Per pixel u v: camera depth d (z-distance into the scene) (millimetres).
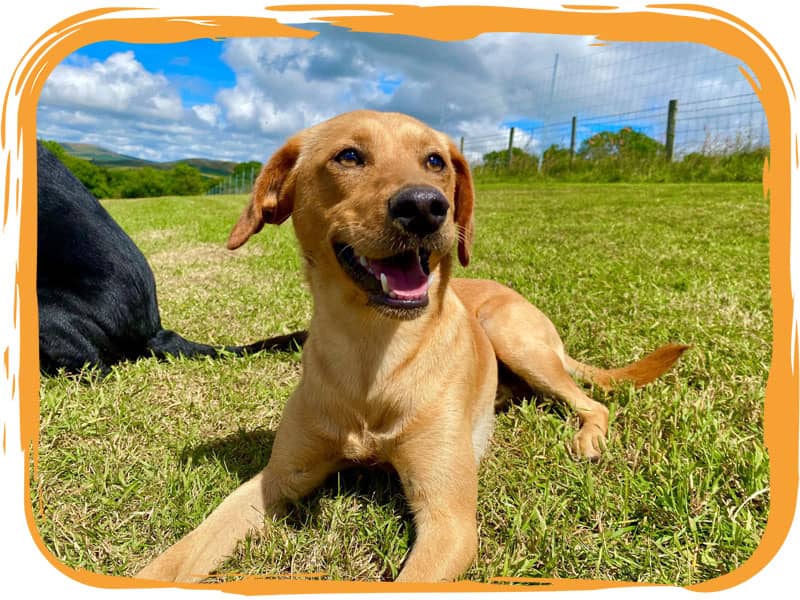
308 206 463
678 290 905
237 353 698
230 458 486
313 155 469
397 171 418
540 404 588
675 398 520
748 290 860
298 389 459
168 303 941
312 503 431
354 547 379
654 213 1848
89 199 681
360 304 426
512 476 441
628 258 1146
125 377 629
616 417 530
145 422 524
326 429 433
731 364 603
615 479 432
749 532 364
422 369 429
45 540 380
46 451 469
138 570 366
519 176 4223
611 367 660
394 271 415
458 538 368
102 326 641
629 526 381
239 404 566
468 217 539
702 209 1865
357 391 431
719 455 431
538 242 1419
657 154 3463
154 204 3828
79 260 628
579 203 2342
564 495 416
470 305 642
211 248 1562
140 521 404
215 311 897
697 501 395
